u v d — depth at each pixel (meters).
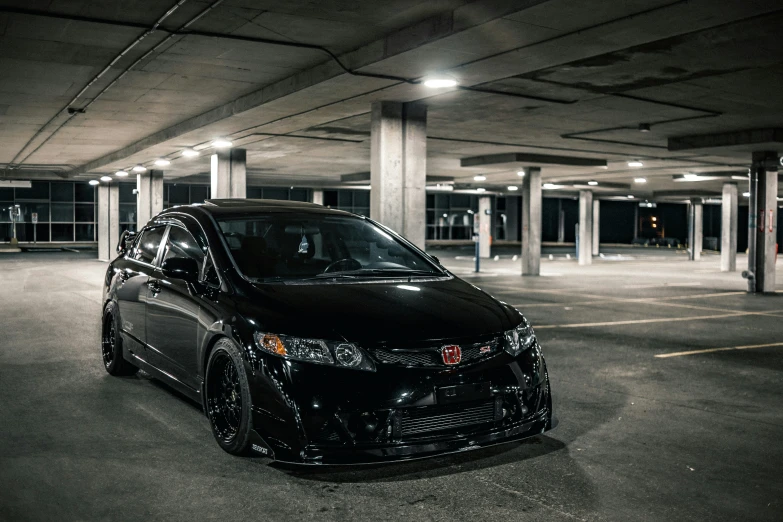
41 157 24.73
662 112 13.76
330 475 4.24
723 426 5.45
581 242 32.12
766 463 4.57
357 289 4.77
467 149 20.70
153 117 15.44
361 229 5.95
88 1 7.54
